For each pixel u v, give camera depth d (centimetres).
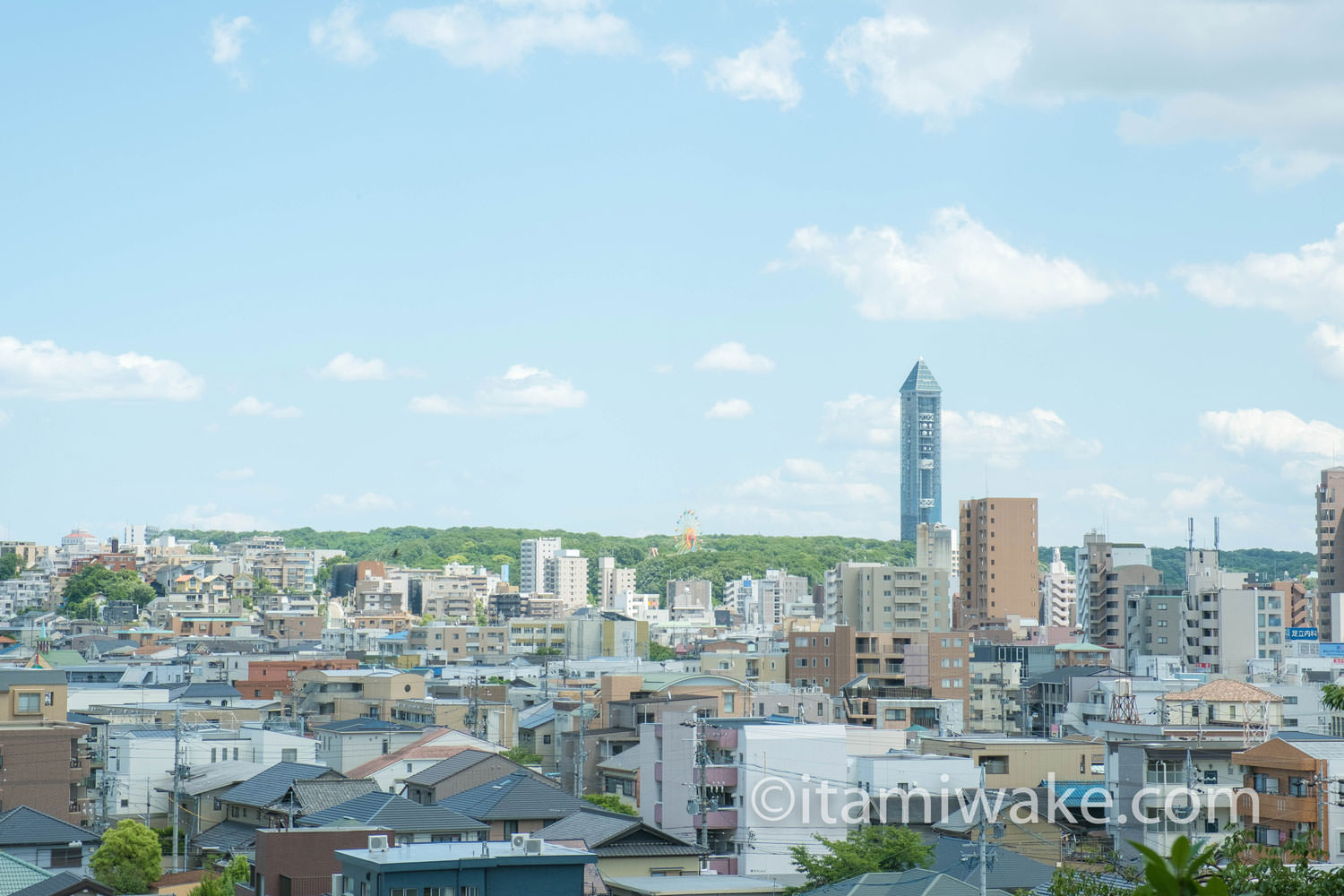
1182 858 1109
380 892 4906
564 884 5144
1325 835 6919
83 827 9856
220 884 6569
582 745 10269
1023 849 7869
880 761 8125
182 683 17150
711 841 8006
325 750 11500
